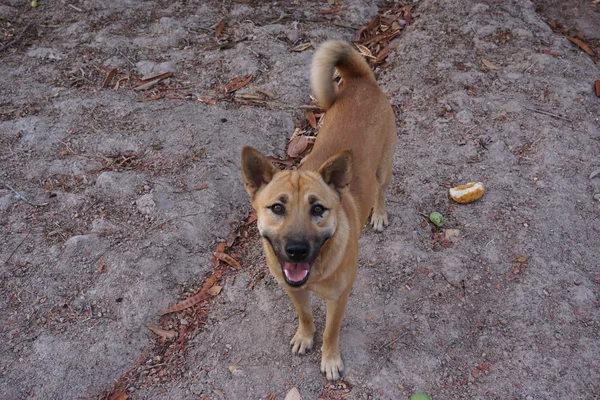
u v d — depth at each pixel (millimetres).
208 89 1921
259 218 1166
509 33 2084
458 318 1366
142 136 1743
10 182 1624
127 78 1957
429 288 1419
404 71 1964
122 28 2182
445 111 1818
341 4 2299
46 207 1572
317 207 1119
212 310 1398
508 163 1671
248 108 1848
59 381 1271
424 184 1636
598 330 1332
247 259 1495
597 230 1515
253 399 1257
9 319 1363
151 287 1410
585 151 1684
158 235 1504
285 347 1334
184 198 1588
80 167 1667
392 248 1492
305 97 1898
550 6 2266
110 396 1263
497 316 1366
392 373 1282
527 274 1431
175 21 2195
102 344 1323
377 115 1383
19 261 1454
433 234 1534
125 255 1465
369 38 2164
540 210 1555
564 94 1828
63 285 1419
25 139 1727
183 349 1334
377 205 1532
